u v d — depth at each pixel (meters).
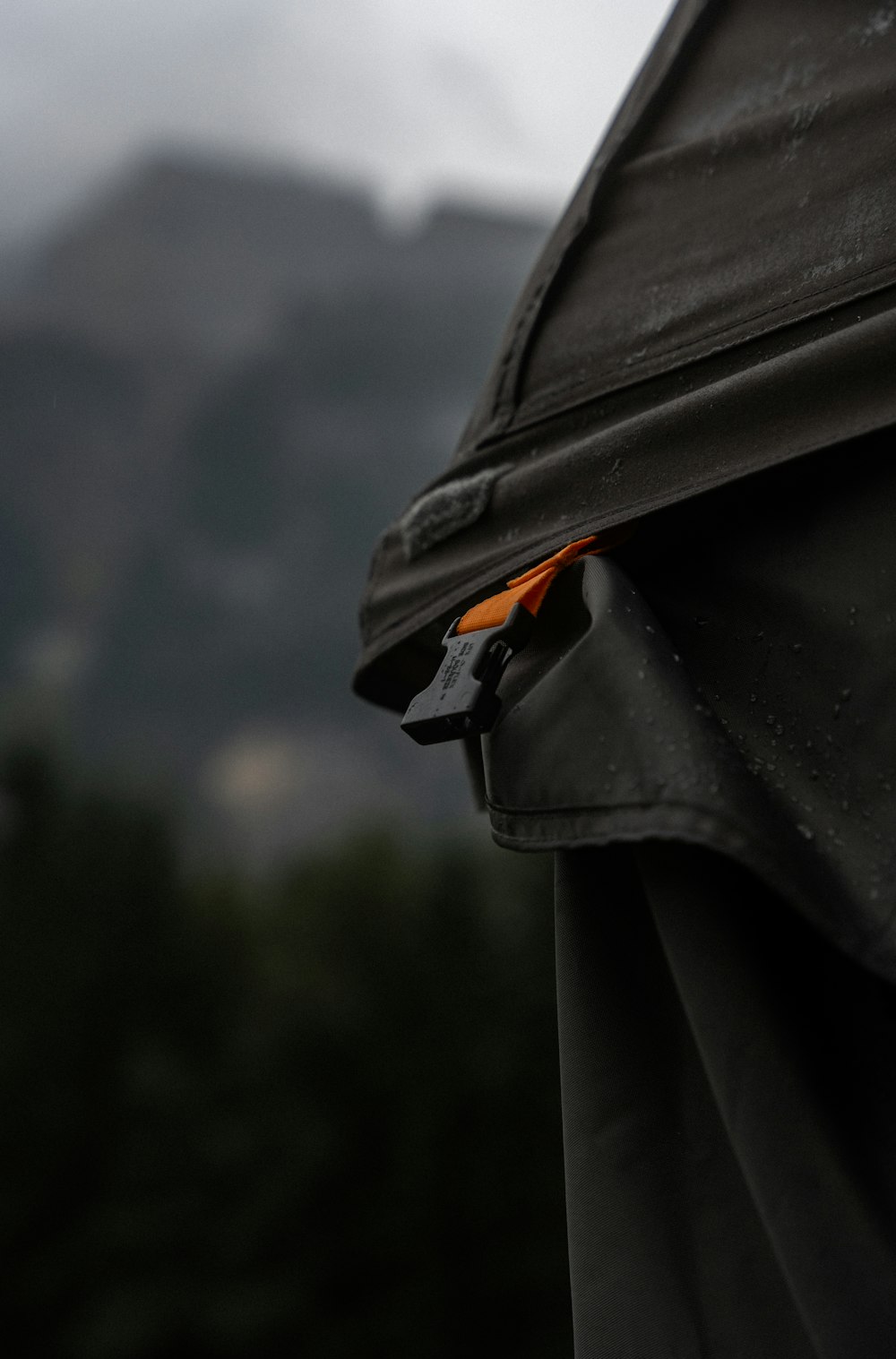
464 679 0.80
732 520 0.83
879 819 0.70
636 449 0.86
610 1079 0.80
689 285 0.92
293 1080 20.36
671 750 0.69
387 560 1.07
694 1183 0.76
